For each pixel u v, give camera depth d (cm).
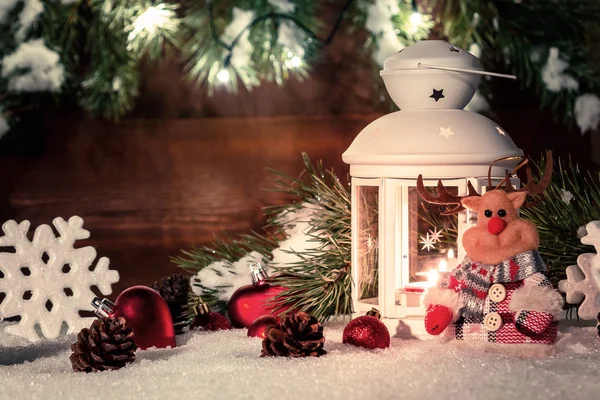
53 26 191
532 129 386
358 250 140
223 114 578
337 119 545
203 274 155
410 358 125
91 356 123
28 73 190
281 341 126
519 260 127
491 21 188
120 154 484
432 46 138
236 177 434
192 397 114
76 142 494
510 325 126
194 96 558
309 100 562
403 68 137
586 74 185
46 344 139
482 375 118
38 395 116
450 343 130
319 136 509
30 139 483
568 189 155
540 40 187
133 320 133
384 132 136
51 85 192
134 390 116
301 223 156
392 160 133
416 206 136
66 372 124
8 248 277
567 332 139
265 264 155
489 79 205
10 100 217
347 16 195
